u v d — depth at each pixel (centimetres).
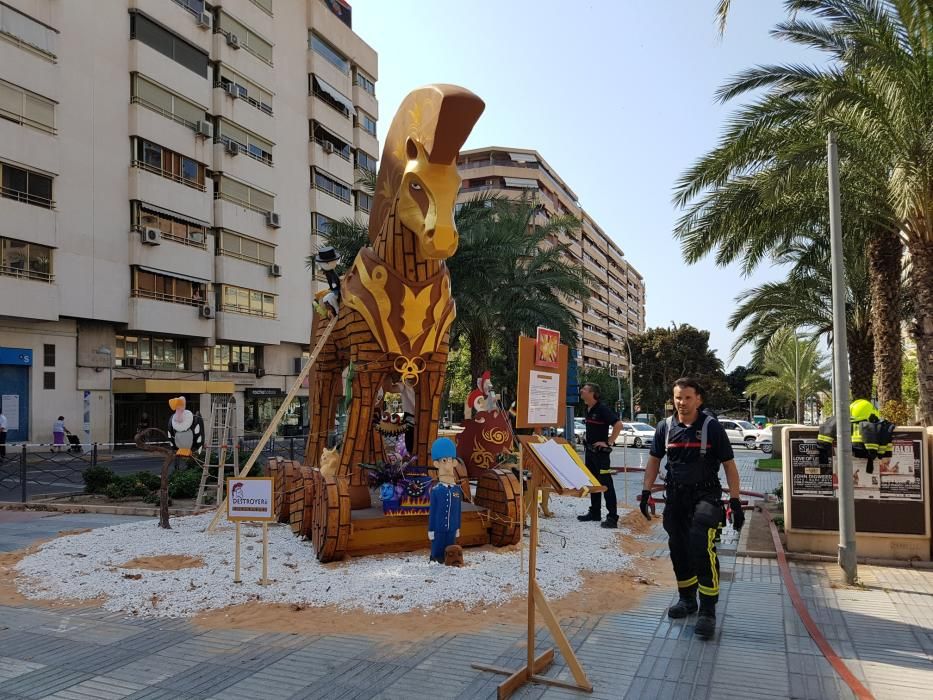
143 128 2833
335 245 1958
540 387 434
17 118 2389
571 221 2362
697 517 484
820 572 650
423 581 569
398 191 665
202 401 3228
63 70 2548
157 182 2892
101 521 1014
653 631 479
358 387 708
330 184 4138
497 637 461
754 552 720
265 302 3572
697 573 473
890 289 1122
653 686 385
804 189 1035
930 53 860
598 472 861
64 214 2548
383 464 720
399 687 382
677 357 5756
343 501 643
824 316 1642
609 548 731
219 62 3262
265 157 3553
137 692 378
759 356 1978
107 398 2812
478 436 895
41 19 2469
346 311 741
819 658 428
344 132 4250
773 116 999
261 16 3544
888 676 397
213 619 503
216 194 3269
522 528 672
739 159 1037
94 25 2675
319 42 4066
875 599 561
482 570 609
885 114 873
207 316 3147
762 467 1906
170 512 1038
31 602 554
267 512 578
